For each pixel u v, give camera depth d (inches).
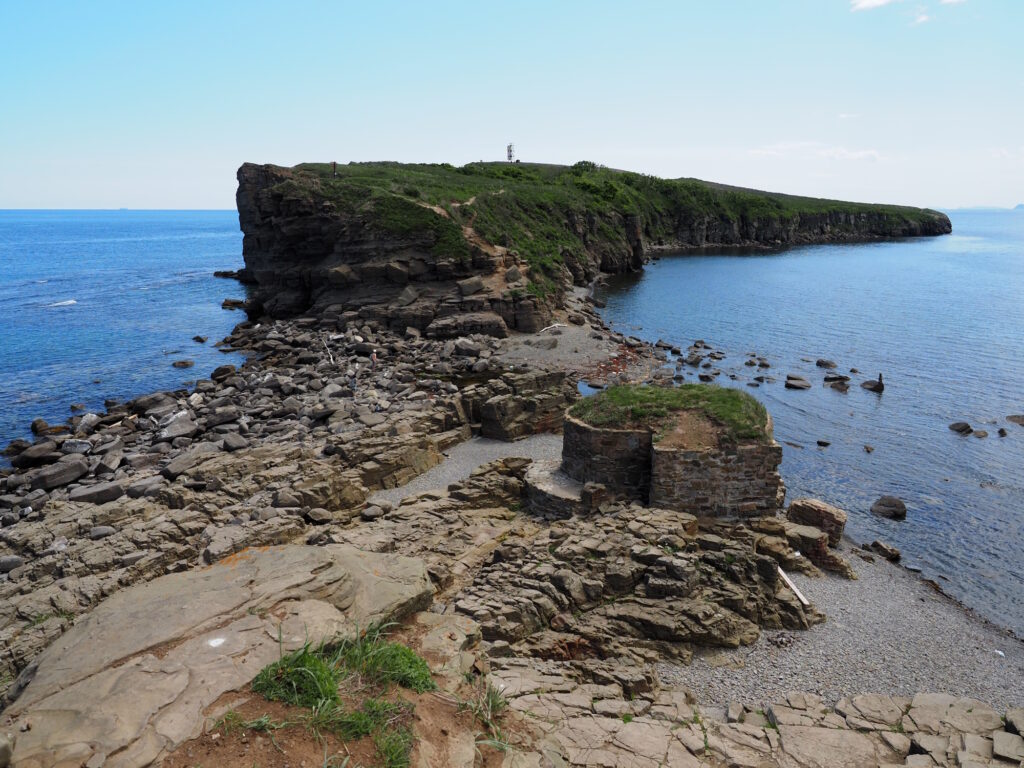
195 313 3622.0
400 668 465.4
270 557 589.9
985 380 2279.8
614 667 757.3
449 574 940.6
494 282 3014.3
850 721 671.8
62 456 1642.5
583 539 965.8
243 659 443.2
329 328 2866.6
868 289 4293.8
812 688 778.8
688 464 1079.0
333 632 480.7
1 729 378.6
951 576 1125.7
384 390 2111.2
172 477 1346.0
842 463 1599.4
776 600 916.0
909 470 1558.8
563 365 2445.9
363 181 3412.9
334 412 1795.0
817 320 3324.3
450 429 1688.0
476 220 3425.2
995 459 1617.9
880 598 1004.6
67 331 3154.5
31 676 440.8
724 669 799.7
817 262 5940.0
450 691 479.8
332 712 410.0
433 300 2913.4
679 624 831.7
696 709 697.0
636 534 983.6
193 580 548.7
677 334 3056.1
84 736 369.1
